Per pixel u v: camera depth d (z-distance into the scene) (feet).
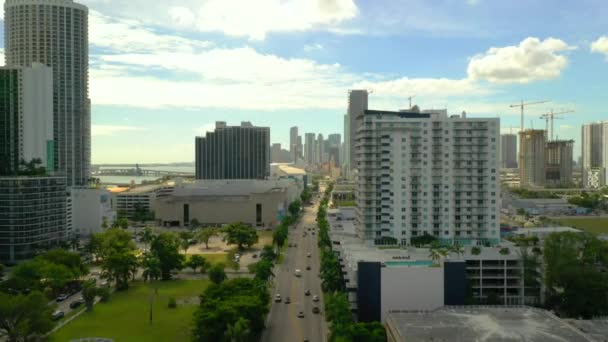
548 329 592.19
